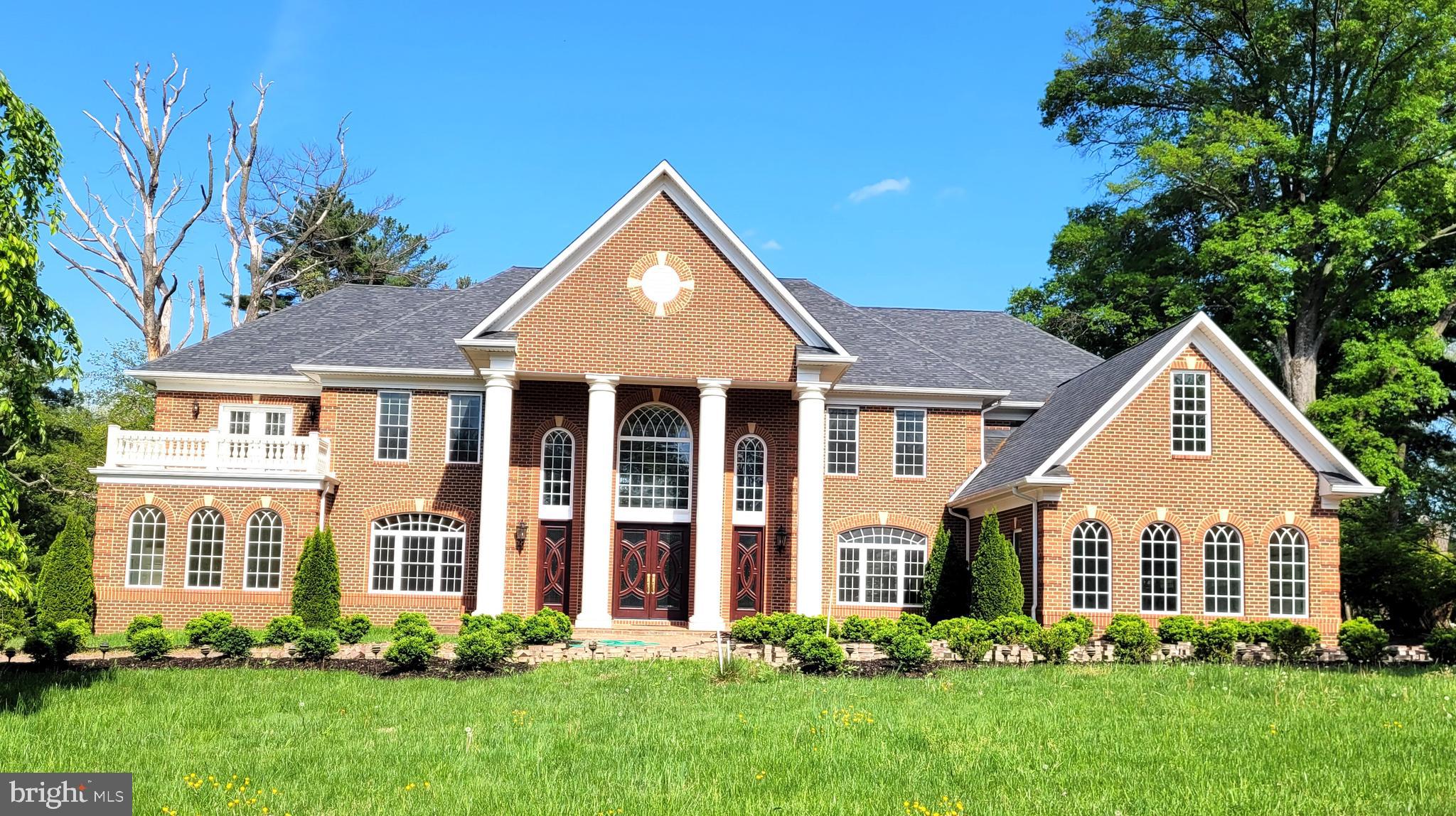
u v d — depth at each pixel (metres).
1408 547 35.97
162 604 30.02
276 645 23.91
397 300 38.12
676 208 30.64
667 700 18.02
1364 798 12.09
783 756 14.12
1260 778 12.91
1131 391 27.98
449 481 32.47
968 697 18.03
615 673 20.95
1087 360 38.00
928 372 34.09
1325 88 44.09
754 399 32.72
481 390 32.88
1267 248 41.41
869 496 33.25
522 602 31.41
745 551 32.62
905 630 22.09
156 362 33.81
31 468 39.47
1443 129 40.19
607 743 14.92
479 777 13.21
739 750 14.48
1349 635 23.39
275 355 34.53
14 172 15.70
